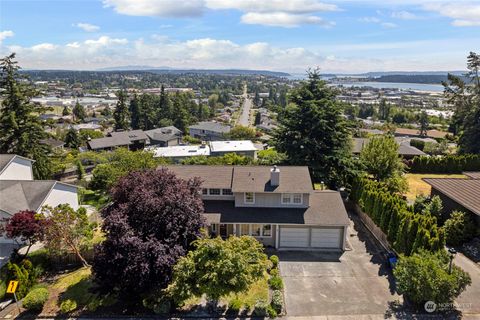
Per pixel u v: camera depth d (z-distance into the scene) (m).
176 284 18.55
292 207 27.81
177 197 21.12
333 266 24.28
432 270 18.66
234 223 26.39
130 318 19.22
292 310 19.53
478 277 21.61
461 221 25.61
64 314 19.69
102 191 41.28
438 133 100.00
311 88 40.66
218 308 19.69
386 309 19.45
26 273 21.84
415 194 39.28
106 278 18.69
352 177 37.41
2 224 26.36
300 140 38.31
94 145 80.81
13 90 40.25
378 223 27.92
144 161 39.53
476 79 57.91
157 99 135.62
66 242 23.03
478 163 49.50
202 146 72.94
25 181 30.67
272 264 24.02
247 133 102.38
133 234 19.20
